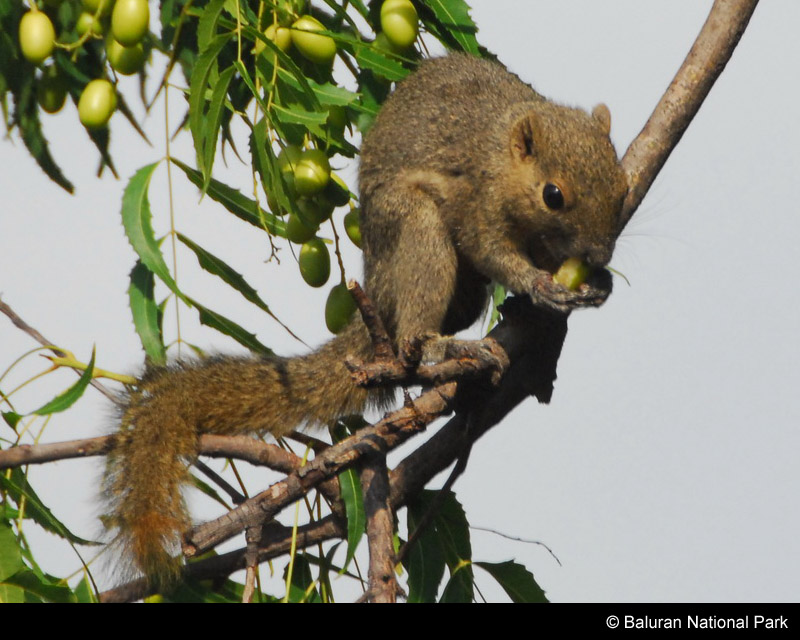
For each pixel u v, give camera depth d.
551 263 12.38
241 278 10.15
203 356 11.53
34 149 11.32
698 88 11.18
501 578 9.95
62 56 11.06
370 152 12.38
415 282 11.95
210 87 10.09
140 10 9.73
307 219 10.43
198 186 10.09
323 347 11.76
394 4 10.62
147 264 9.28
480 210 11.83
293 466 9.93
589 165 11.27
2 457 8.70
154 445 10.42
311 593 9.78
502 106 12.29
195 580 9.62
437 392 9.34
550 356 10.94
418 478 10.11
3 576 8.70
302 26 10.21
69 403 8.62
